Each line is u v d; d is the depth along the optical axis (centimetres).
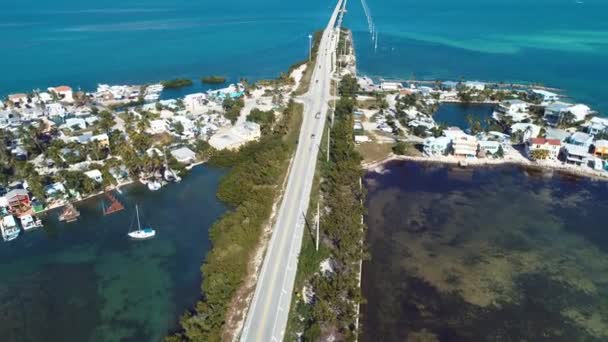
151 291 10731
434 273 11319
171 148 17950
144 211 14088
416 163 17625
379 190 15512
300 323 9231
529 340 9400
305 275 10581
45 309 10219
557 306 10312
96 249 12312
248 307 9675
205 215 13862
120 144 17650
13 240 12738
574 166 17050
